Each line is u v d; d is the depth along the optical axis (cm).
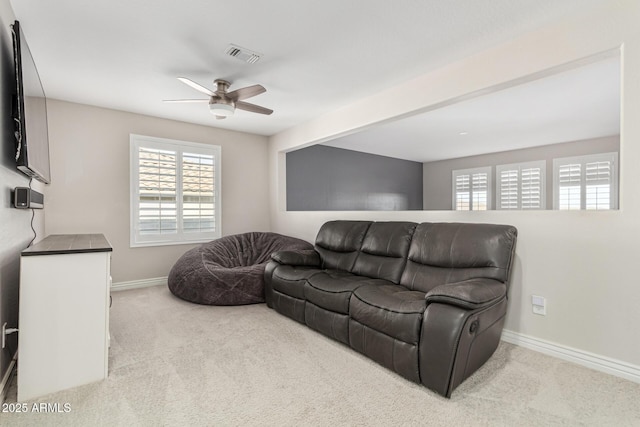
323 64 278
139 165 416
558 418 159
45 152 274
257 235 458
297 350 235
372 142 607
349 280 261
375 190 730
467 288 185
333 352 233
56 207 363
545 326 232
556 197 596
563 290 223
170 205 440
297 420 157
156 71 291
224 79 307
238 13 207
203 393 180
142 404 169
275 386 187
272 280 327
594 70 294
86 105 380
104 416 159
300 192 604
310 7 201
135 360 218
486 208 709
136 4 197
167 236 437
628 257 194
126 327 279
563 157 590
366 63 276
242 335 263
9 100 190
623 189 195
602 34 195
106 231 395
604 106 393
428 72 294
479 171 724
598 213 207
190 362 216
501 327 226
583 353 213
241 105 314
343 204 670
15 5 195
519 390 183
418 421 157
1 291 171
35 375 175
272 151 540
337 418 159
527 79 236
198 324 288
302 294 283
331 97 360
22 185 226
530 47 227
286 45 247
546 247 231
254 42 242
